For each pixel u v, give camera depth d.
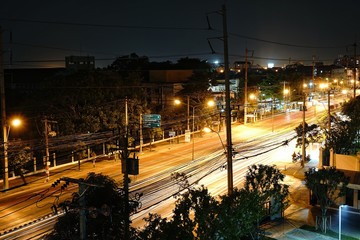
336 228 27.58
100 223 15.79
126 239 16.14
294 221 28.88
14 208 31.47
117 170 43.91
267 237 25.69
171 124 64.06
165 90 73.19
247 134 67.94
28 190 36.53
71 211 15.94
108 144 47.62
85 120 46.34
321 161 34.97
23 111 47.06
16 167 37.31
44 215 29.45
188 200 16.66
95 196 15.92
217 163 46.75
